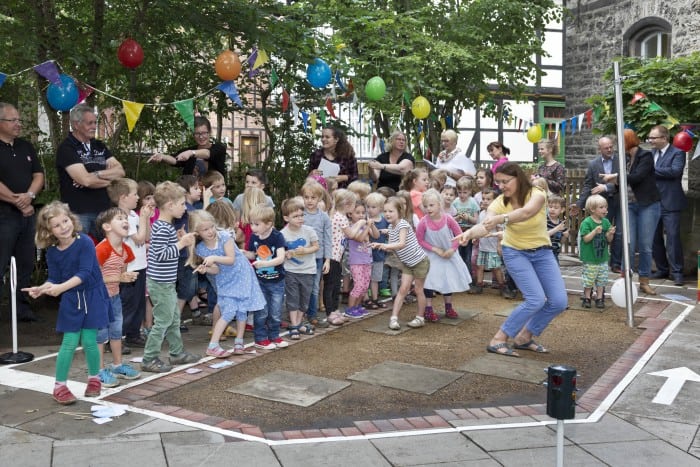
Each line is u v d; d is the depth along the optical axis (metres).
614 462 3.78
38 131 10.09
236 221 7.14
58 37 7.50
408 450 3.91
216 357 5.82
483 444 4.00
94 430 4.16
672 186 9.66
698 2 14.53
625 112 10.37
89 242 4.77
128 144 10.53
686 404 4.77
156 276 5.33
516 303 8.34
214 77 9.71
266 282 6.15
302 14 9.06
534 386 5.21
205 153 7.75
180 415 4.45
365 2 11.45
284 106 8.96
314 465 3.70
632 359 5.91
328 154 8.52
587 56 18.36
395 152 8.98
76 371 5.42
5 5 7.43
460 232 7.20
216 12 7.65
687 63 10.23
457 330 6.96
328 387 5.09
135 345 6.20
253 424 4.36
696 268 10.30
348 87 9.47
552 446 3.99
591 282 7.97
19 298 7.03
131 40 7.41
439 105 13.20
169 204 5.34
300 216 6.37
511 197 5.82
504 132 21.03
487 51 12.45
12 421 4.31
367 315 7.59
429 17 12.25
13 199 6.58
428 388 5.10
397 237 6.88
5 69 8.36
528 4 13.23
